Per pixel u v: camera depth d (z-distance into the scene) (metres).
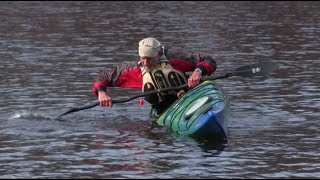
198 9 113.38
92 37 76.56
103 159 29.55
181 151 30.73
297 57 60.25
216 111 33.25
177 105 36.06
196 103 35.00
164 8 115.62
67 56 62.03
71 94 44.88
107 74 37.06
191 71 37.06
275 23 90.25
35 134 34.31
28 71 53.72
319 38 74.12
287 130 34.56
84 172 27.67
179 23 90.88
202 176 27.00
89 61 59.09
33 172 27.75
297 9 111.50
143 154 30.30
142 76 36.81
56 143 32.44
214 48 66.69
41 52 64.50
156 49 35.91
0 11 110.19
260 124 35.97
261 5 119.12
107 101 36.41
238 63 57.50
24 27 86.81
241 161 29.06
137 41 73.00
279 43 70.25
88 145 32.06
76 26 88.12
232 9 112.25
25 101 42.62
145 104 42.06
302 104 40.88
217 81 48.66
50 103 42.16
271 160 29.23
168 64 36.53
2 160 29.53
